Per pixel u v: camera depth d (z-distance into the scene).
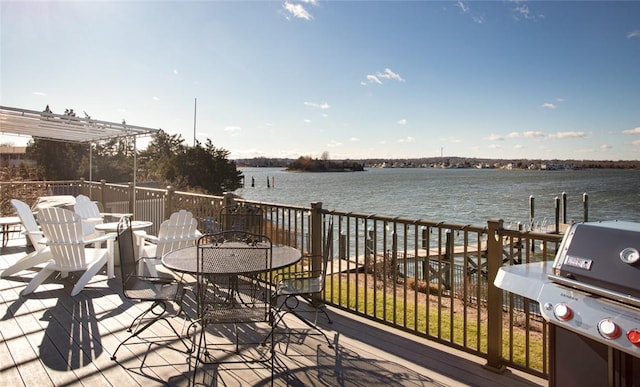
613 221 1.76
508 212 27.67
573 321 1.44
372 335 3.20
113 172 21.39
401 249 14.27
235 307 2.71
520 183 54.28
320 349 2.94
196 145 23.31
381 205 30.66
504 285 1.75
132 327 3.29
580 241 1.59
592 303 1.43
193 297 4.13
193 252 3.32
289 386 2.41
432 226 3.00
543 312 1.54
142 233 5.16
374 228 3.45
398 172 100.75
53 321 3.42
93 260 4.57
